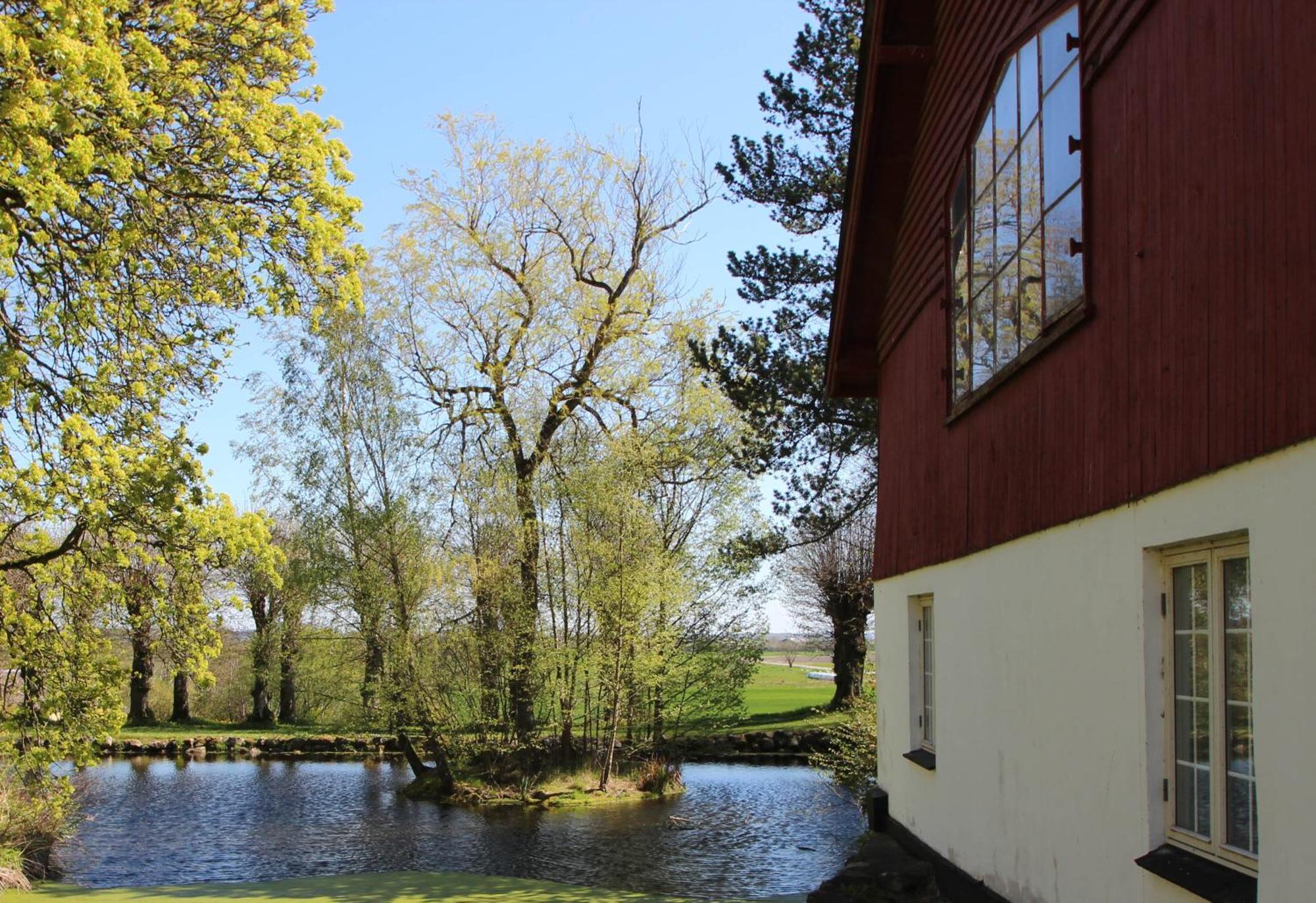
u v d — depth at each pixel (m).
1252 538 3.79
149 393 10.59
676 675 23.95
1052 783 5.79
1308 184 3.44
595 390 24.80
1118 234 4.98
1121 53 4.99
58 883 13.73
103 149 8.91
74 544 10.49
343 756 31.64
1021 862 6.30
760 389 16.11
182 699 41.94
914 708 9.34
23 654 10.91
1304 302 3.46
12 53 7.61
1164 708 4.64
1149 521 4.64
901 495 9.84
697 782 25.02
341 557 23.77
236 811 21.06
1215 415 4.04
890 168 9.45
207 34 10.10
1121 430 4.92
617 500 22.45
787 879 14.14
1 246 8.25
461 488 23.98
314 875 14.69
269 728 38.22
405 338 24.61
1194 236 4.23
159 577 11.16
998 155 6.89
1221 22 4.03
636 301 24.84
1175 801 4.57
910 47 8.52
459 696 23.31
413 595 23.22
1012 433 6.55
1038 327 6.07
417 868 15.18
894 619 10.13
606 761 22.86
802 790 23.36
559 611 23.84
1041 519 5.98
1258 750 3.72
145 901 11.62
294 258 10.30
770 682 50.94
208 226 9.76
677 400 24.72
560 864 15.37
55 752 11.05
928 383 8.78
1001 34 6.82
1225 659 4.18
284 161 10.00
